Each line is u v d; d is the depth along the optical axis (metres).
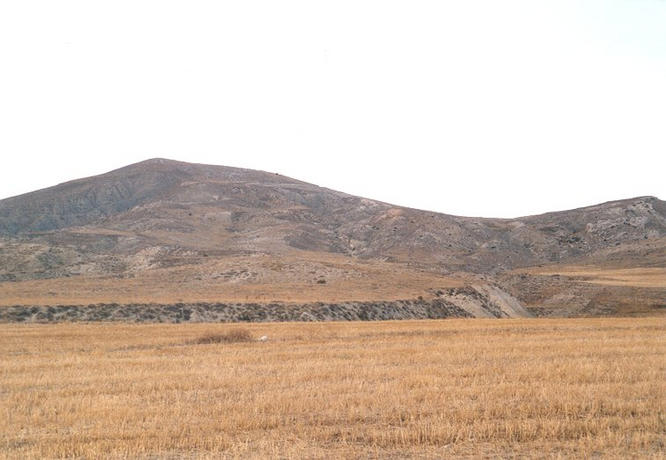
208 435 13.57
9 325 46.69
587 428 13.56
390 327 42.47
